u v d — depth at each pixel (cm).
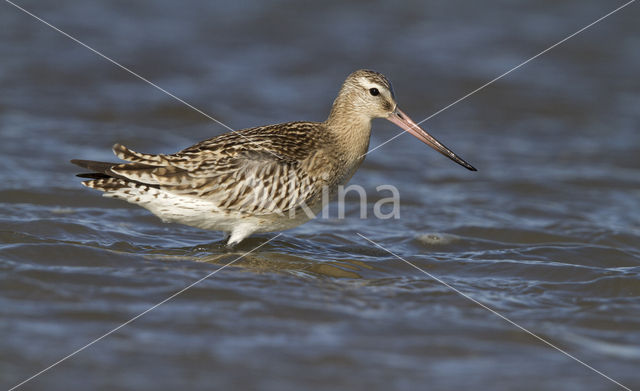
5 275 1566
